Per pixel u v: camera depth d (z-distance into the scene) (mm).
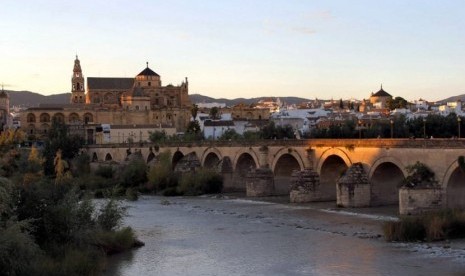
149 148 163750
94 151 198625
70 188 59156
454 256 53594
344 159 93250
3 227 44469
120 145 181500
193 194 120812
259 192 110750
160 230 74062
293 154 106125
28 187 54688
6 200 45375
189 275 50500
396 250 57188
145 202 108250
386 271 49406
